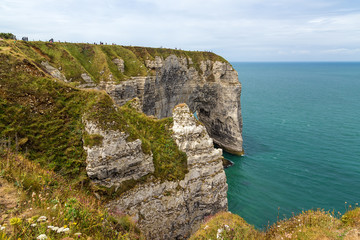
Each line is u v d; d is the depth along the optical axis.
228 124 83.06
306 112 124.06
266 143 81.31
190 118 35.16
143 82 65.38
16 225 8.57
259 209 45.62
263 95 180.88
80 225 11.11
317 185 53.19
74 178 23.05
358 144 77.12
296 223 15.70
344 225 14.34
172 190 30.27
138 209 26.80
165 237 29.25
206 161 34.44
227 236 16.88
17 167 14.35
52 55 56.06
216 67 85.44
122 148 25.64
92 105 26.44
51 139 24.25
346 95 174.25
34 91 26.20
